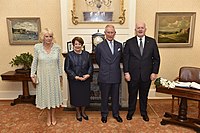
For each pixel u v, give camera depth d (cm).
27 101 415
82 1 388
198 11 421
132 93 328
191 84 299
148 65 311
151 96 450
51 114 325
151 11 421
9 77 398
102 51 312
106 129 307
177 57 441
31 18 417
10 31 423
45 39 293
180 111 318
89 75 324
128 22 389
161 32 428
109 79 314
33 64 304
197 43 435
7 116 353
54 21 421
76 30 389
